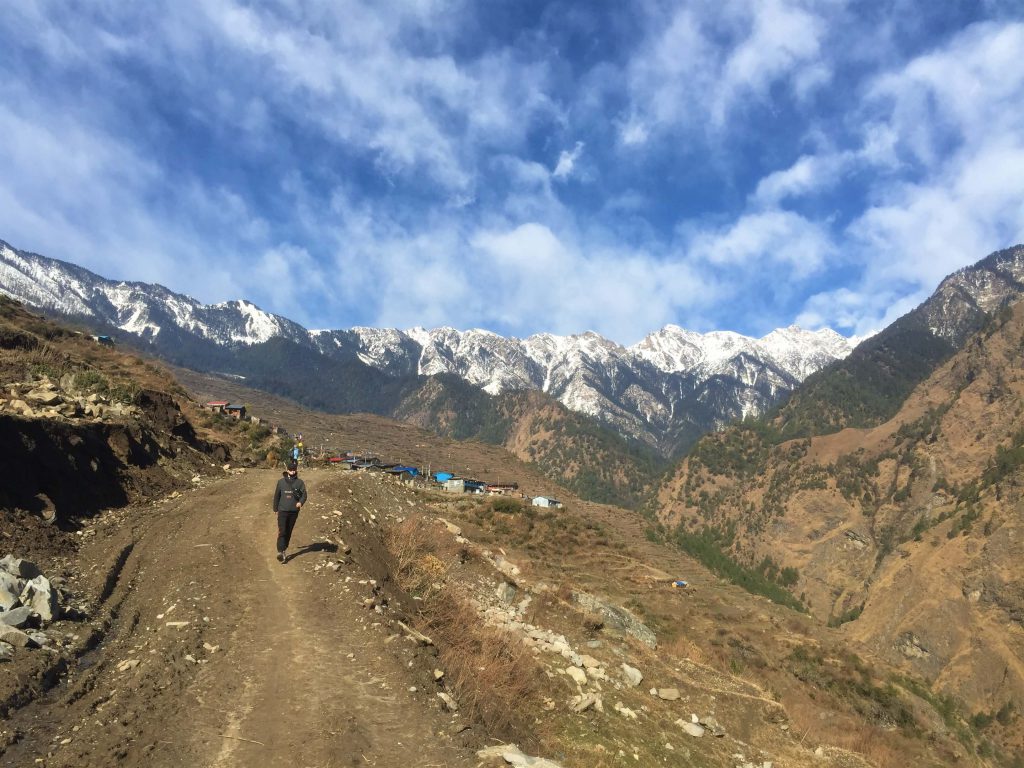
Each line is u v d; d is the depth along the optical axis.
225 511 18.42
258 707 7.42
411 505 27.78
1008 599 123.06
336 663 8.84
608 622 23.14
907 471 196.88
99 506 17.84
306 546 14.31
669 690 17.02
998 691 110.50
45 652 8.13
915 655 125.19
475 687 9.95
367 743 6.89
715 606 62.06
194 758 6.25
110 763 5.98
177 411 35.47
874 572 164.75
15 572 9.84
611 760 10.56
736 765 13.66
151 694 7.48
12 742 6.18
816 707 39.19
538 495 118.56
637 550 74.62
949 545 143.50
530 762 7.31
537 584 24.31
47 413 19.45
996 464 161.00
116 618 10.40
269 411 189.75
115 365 55.06
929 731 49.62
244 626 9.85
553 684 13.16
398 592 13.58
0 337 38.28
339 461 98.50
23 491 14.88
